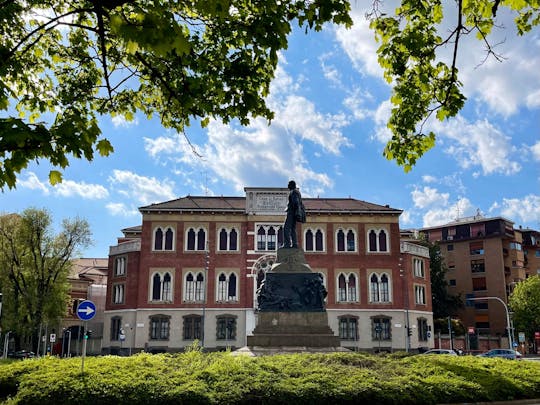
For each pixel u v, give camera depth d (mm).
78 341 70812
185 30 11164
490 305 89625
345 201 69000
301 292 25016
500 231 90250
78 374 15508
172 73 11344
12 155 7051
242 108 11180
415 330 62875
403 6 11617
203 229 63781
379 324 61969
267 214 63812
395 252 63750
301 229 64062
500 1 10203
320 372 15828
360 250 63625
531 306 74938
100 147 8008
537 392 17203
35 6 11250
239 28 10469
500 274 89438
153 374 15688
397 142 12195
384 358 19422
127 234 72750
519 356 50219
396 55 11758
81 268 89062
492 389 16203
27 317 57438
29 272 57781
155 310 61438
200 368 16453
